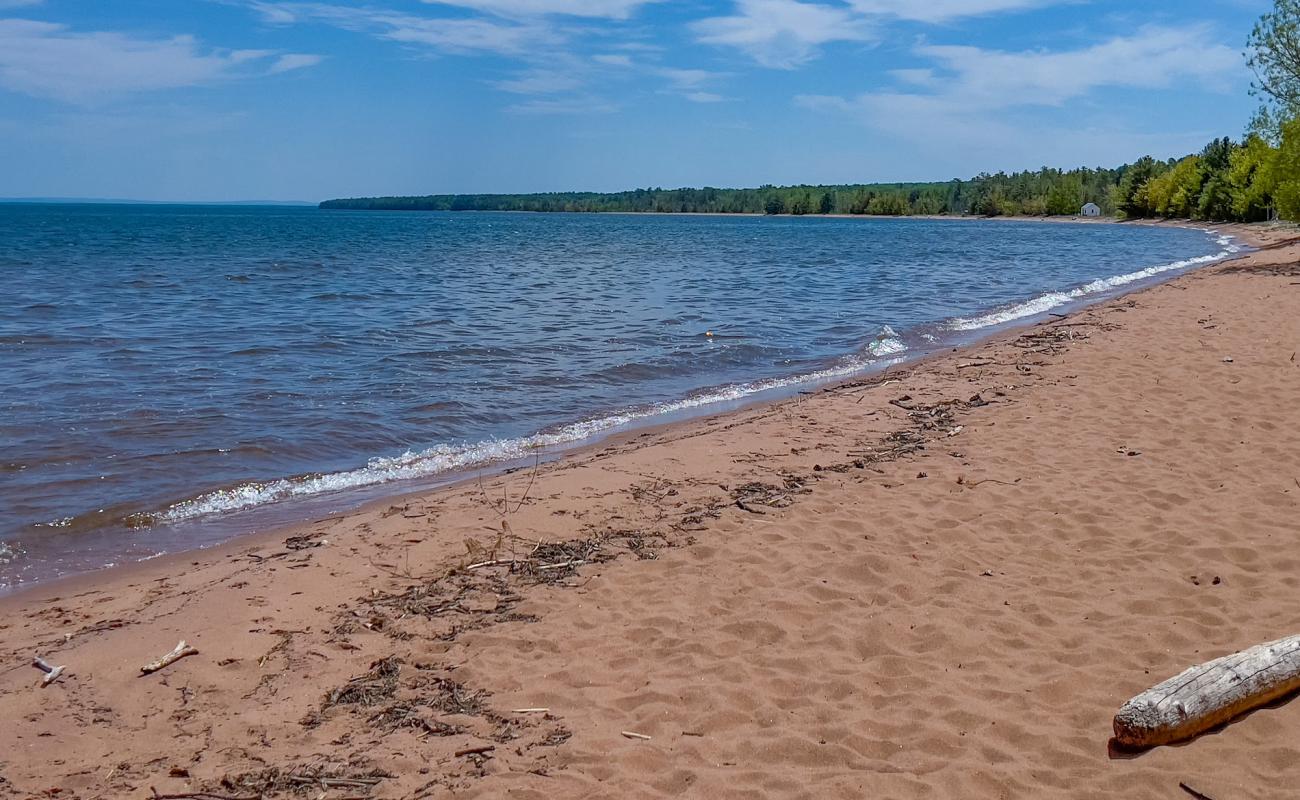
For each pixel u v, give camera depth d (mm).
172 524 7539
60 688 4633
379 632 5277
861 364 15086
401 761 4008
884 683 4629
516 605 5629
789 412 10898
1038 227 99125
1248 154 57281
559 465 8898
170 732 4242
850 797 3689
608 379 13750
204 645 5086
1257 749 3850
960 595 5637
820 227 104188
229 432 10125
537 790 3777
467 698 4547
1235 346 13500
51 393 11547
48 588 6129
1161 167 105375
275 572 6176
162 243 53844
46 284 26172
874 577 5930
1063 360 13203
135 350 14859
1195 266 33125
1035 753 3980
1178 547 6223
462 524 7113
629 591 5812
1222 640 4883
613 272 33750
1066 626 5176
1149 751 3906
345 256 43094
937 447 8984
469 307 21672
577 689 4625
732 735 4184
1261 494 7191
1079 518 6867
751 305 22781
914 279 31078
